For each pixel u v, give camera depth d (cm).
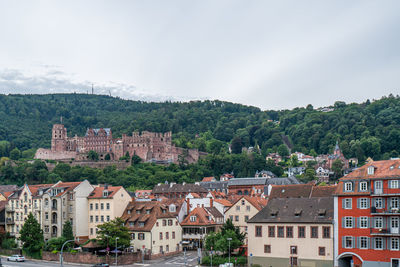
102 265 13312
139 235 15550
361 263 11656
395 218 11331
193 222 16662
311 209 12975
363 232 11700
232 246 13838
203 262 13888
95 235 16625
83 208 16712
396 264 11231
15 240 17450
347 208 12000
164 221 15962
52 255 15275
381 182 11544
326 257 12312
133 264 14238
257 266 13075
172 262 14450
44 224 16875
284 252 12888
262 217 13375
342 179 12175
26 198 17562
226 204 18188
